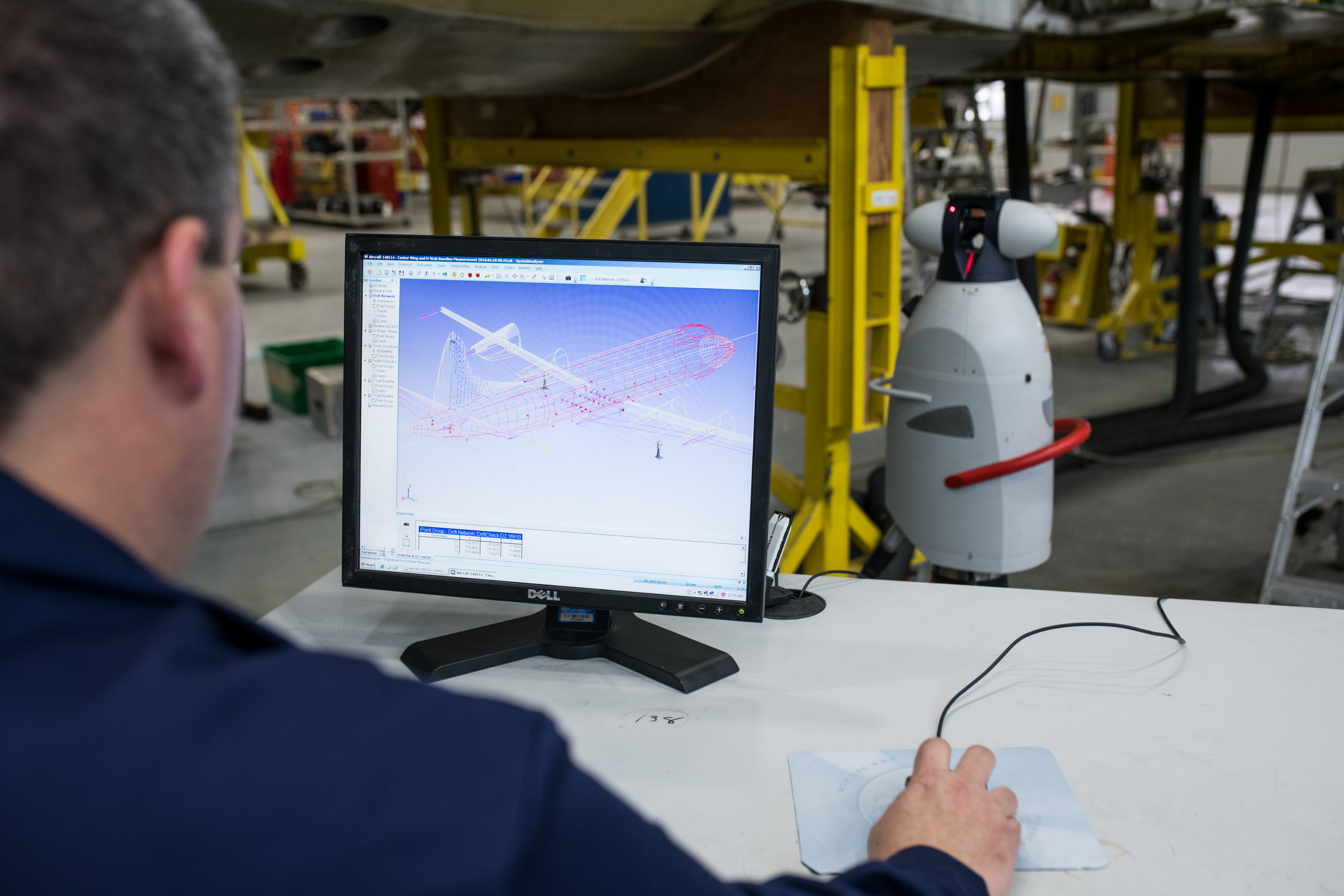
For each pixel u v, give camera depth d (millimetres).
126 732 318
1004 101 3887
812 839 792
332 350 4770
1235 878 744
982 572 1825
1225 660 1063
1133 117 5535
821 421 2668
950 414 1769
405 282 1058
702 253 992
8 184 334
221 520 3418
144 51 360
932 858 625
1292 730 931
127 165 349
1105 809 822
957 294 1758
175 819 313
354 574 1104
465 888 321
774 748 921
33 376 350
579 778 379
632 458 1036
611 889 370
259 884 313
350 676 368
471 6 2238
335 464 3975
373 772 334
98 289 350
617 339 1024
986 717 964
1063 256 6227
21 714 318
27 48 341
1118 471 3936
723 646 1121
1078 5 2973
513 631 1132
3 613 331
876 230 2557
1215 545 3197
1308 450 2348
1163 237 5594
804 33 2471
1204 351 5781
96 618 348
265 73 2604
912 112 4891
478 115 3721
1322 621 1148
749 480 1012
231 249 416
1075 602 1221
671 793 857
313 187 11672
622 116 3156
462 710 366
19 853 308
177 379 383
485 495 1069
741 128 2736
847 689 1023
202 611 388
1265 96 4691
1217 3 2832
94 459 369
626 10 2369
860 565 2920
